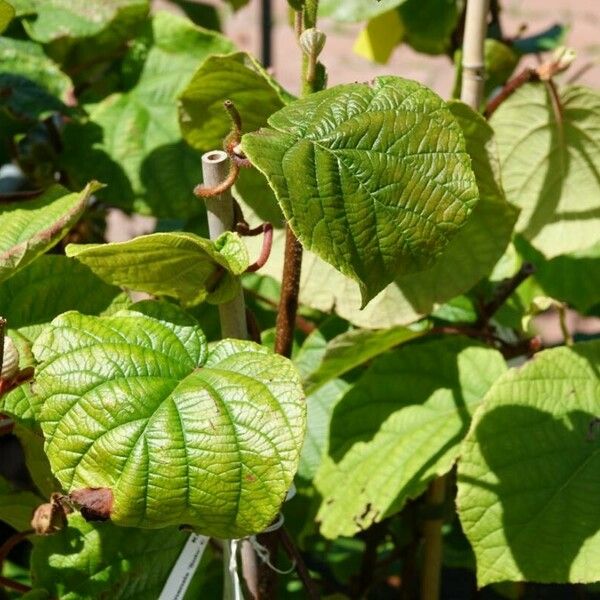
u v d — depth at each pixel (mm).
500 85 1226
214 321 1124
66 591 930
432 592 1133
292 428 827
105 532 938
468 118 968
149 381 843
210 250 848
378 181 826
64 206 960
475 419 968
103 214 1216
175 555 949
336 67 3125
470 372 1036
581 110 1049
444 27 1230
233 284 879
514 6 3445
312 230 803
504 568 959
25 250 915
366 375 1042
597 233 1079
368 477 1013
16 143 1181
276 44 3242
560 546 957
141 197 1143
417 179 836
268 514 826
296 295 913
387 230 829
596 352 996
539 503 963
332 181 815
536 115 1057
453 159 847
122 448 823
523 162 1073
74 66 1182
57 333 854
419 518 1100
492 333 1101
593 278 1199
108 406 833
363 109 836
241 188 1021
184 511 826
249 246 1036
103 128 1156
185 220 1316
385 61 1287
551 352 988
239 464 823
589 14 3391
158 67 1182
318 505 1031
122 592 938
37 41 1119
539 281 1203
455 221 845
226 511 826
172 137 1155
